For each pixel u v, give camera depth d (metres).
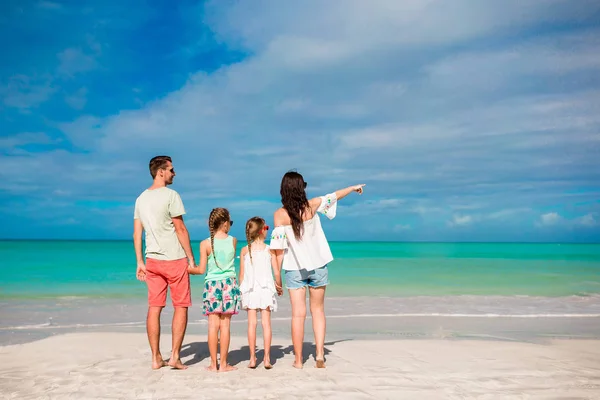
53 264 21.05
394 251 44.47
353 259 27.36
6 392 3.88
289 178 4.68
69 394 3.82
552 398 3.74
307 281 4.73
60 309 9.02
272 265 4.73
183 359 5.12
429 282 14.21
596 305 9.70
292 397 3.73
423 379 4.29
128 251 34.78
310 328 7.20
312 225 4.75
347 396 3.76
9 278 15.27
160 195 4.70
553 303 9.95
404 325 7.47
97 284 13.52
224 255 4.65
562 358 5.15
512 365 4.83
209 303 4.56
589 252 41.81
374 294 11.44
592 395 3.82
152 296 4.66
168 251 4.65
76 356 5.17
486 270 18.59
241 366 4.79
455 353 5.38
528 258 28.50
